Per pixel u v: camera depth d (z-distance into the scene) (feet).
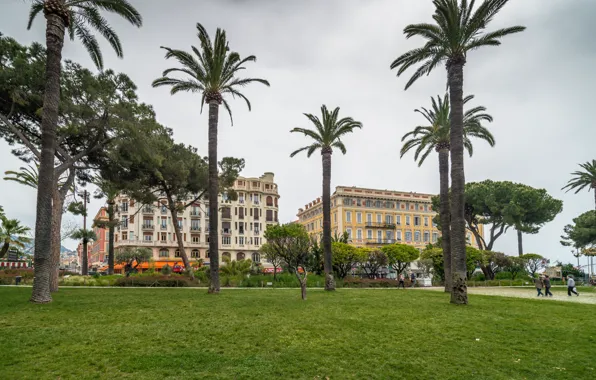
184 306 51.39
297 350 28.55
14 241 142.51
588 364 26.78
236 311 47.32
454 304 60.75
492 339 33.65
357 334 34.68
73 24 65.10
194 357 26.13
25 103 66.54
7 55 65.46
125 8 62.34
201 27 78.54
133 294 69.97
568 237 234.38
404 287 124.06
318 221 305.73
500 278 180.14
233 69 84.28
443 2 66.18
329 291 90.74
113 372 22.94
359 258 140.67
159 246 239.71
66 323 37.04
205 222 257.96
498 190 183.52
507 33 66.49
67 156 75.25
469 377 23.75
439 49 70.85
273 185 286.25
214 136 81.76
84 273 163.12
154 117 88.74
